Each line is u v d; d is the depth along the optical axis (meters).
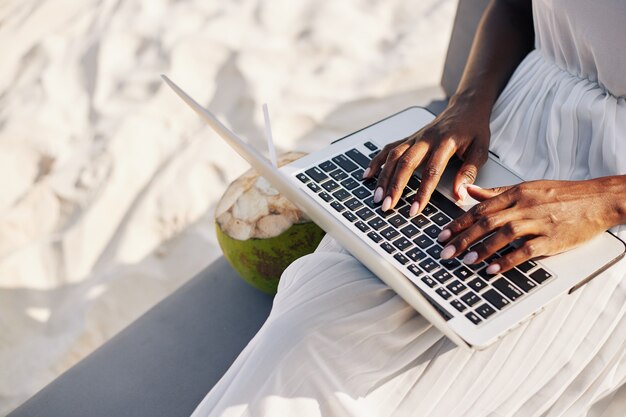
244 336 1.45
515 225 1.03
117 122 2.26
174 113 2.28
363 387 1.05
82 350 1.73
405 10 2.51
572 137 1.23
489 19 1.43
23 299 1.85
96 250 1.95
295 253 1.42
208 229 1.95
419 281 1.03
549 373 1.07
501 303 1.00
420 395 1.06
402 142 1.21
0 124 2.35
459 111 1.27
